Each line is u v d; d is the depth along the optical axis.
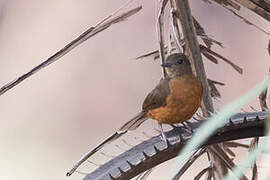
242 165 1.97
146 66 17.36
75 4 17.62
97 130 16.84
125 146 13.86
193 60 4.75
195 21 4.84
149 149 3.42
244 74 16.53
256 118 3.36
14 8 16.84
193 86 4.89
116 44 17.69
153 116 5.25
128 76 17.30
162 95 5.08
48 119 16.84
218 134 3.40
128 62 17.48
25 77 3.96
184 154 1.95
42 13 17.48
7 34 17.00
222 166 4.60
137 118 5.27
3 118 16.77
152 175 12.67
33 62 17.12
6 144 16.27
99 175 3.35
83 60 17.62
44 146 16.28
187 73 5.08
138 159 3.38
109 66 17.56
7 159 15.72
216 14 17.80
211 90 4.95
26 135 16.55
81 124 16.95
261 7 3.89
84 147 16.52
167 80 5.12
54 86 17.30
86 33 4.16
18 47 17.06
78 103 17.19
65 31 17.56
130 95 17.20
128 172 3.35
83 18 17.77
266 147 1.97
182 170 4.30
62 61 17.56
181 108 5.03
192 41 4.69
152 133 13.92
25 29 17.14
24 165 15.48
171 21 4.71
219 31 17.55
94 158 14.33
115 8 17.91
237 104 1.93
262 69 16.61
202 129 1.96
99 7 17.97
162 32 4.66
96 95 17.30
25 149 16.14
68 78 17.33
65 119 16.97
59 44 17.34
